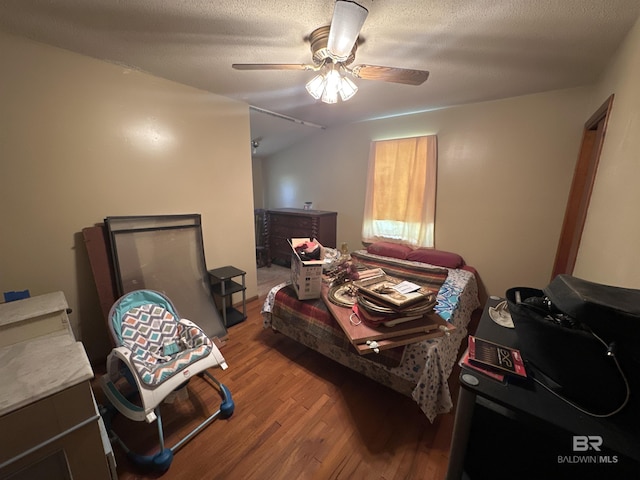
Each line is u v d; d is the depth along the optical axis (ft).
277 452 4.25
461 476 2.66
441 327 4.48
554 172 7.65
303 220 12.59
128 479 3.83
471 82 6.81
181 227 7.31
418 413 4.99
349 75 6.46
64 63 5.25
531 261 8.37
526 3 3.75
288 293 6.57
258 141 12.82
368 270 6.74
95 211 5.98
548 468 2.47
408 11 3.97
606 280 4.27
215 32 4.66
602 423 1.98
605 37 4.53
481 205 8.97
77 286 5.91
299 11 4.06
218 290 8.17
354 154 11.80
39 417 2.38
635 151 3.70
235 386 5.68
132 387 5.50
